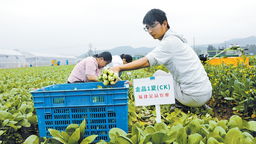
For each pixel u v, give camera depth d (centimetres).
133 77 668
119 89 202
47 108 209
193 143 156
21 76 970
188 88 295
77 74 393
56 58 6569
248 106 295
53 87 273
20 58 4894
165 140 161
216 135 157
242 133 168
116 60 495
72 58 8006
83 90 202
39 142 195
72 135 178
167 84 234
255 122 192
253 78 387
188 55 282
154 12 273
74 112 211
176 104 361
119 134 173
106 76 244
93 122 211
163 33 288
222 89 369
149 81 235
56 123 212
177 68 284
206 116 304
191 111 337
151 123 302
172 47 268
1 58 4116
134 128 178
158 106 237
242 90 301
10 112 275
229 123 189
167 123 301
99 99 213
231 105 366
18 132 273
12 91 427
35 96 208
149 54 264
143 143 160
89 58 387
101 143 181
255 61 960
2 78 842
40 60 5650
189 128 184
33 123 281
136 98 235
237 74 435
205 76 304
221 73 450
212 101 400
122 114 205
